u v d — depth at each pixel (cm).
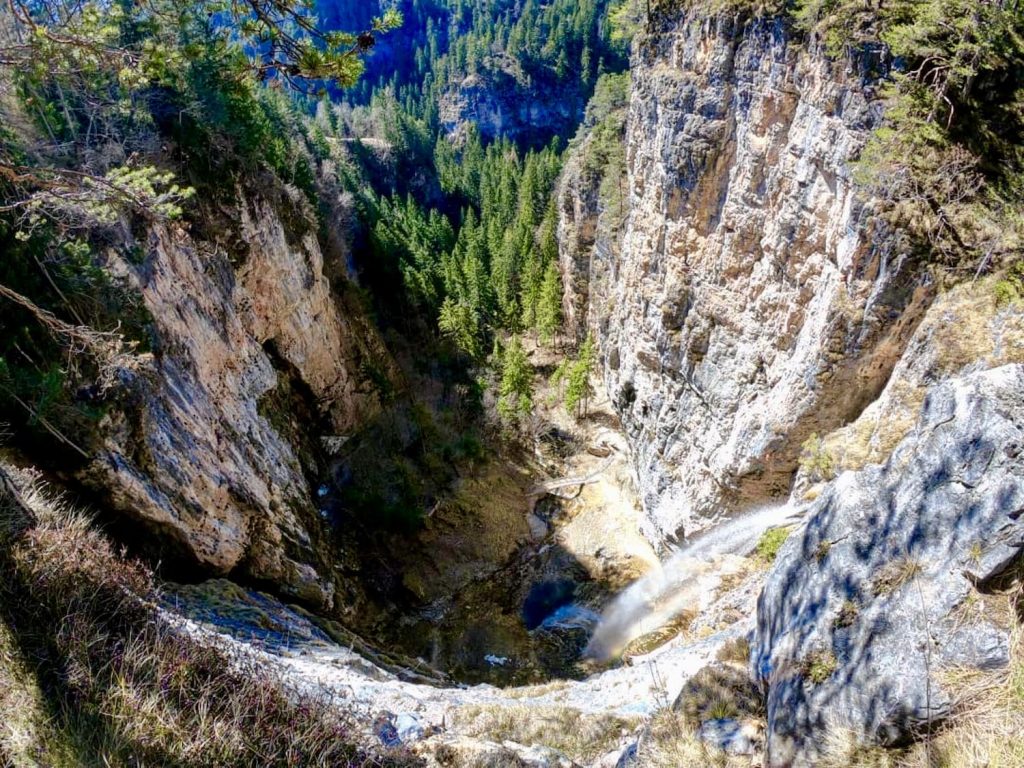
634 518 4188
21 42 894
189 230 2728
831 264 2139
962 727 743
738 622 1950
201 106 2758
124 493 1941
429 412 4725
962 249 1772
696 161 2828
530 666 3381
